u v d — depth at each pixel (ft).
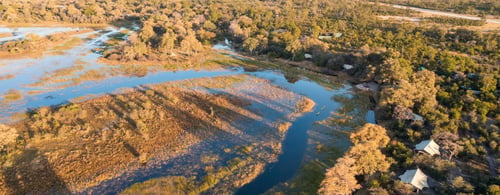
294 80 372.38
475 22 531.50
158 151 220.23
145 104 277.85
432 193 173.47
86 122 250.78
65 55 426.92
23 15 623.36
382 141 210.18
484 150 207.72
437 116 247.09
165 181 190.80
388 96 274.98
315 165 209.77
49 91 309.83
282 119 272.72
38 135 224.94
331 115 283.59
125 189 183.21
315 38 483.92
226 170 202.28
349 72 390.63
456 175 187.52
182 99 302.25
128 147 222.28
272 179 196.95
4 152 205.57
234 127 256.11
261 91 331.16
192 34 505.66
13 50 416.67
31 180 187.42
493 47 406.41
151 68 393.91
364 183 184.24
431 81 305.53
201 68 403.75
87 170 197.88
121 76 361.92
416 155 200.44
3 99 287.48
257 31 547.49
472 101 270.05
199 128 252.01
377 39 464.24
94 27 625.82
